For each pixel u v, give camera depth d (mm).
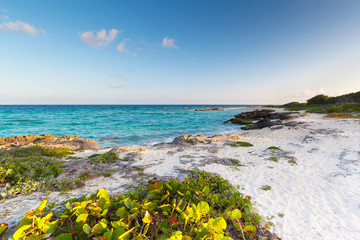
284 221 4055
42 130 24500
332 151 9898
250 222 3625
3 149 10414
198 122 36031
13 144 13391
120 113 62656
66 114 54906
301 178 6527
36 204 4484
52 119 38719
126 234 2584
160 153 10492
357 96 39719
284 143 12594
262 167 7820
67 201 4207
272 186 5910
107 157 9102
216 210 4062
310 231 3719
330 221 4066
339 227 3848
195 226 3227
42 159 8156
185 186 4453
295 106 61500
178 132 23484
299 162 8352
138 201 4227
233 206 3873
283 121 23391
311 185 5930
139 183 6094
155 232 3127
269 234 3541
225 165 8141
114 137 19656
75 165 8055
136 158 9336
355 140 12070
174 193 4445
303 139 13391
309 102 57719
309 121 21094
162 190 4395
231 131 24219
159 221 3451
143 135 21234
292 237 3518
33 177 6250
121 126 28719
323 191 5492
